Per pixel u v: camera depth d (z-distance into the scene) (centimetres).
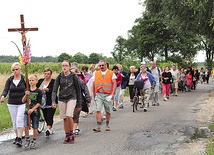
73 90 956
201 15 2602
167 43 6462
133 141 958
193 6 2081
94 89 1143
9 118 1306
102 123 1265
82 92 1165
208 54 6812
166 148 877
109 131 1109
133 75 1862
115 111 1609
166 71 2136
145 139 984
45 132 1069
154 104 1847
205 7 2356
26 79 909
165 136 1027
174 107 1748
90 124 1252
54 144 930
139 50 6906
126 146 899
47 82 1059
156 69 1823
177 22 2873
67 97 949
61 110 954
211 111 1574
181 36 6475
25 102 916
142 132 1087
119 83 1622
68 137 944
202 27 2797
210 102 1967
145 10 3105
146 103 1605
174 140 972
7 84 929
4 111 1483
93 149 868
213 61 6825
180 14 2780
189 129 1137
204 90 3058
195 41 6619
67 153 828
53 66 4625
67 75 955
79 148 879
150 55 6888
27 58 914
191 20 2812
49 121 1054
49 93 1049
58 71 4497
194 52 6650
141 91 1617
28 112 894
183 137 1012
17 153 835
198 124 1231
